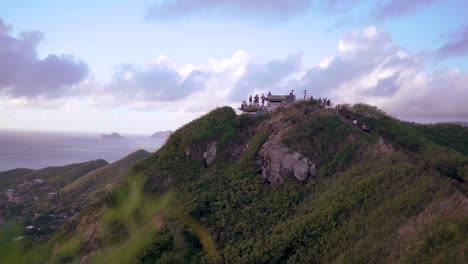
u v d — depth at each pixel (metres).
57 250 5.86
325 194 35.44
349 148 41.44
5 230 4.70
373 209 29.55
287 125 45.38
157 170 42.62
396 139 43.31
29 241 4.81
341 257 25.39
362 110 50.25
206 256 19.00
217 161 44.22
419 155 38.88
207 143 45.75
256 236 32.19
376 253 24.33
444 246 21.73
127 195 7.18
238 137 47.25
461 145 48.97
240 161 42.81
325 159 40.97
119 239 6.46
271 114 49.47
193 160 44.22
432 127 54.16
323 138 43.03
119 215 6.83
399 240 24.45
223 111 50.97
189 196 36.75
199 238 16.19
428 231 23.69
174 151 45.19
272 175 40.12
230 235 32.62
